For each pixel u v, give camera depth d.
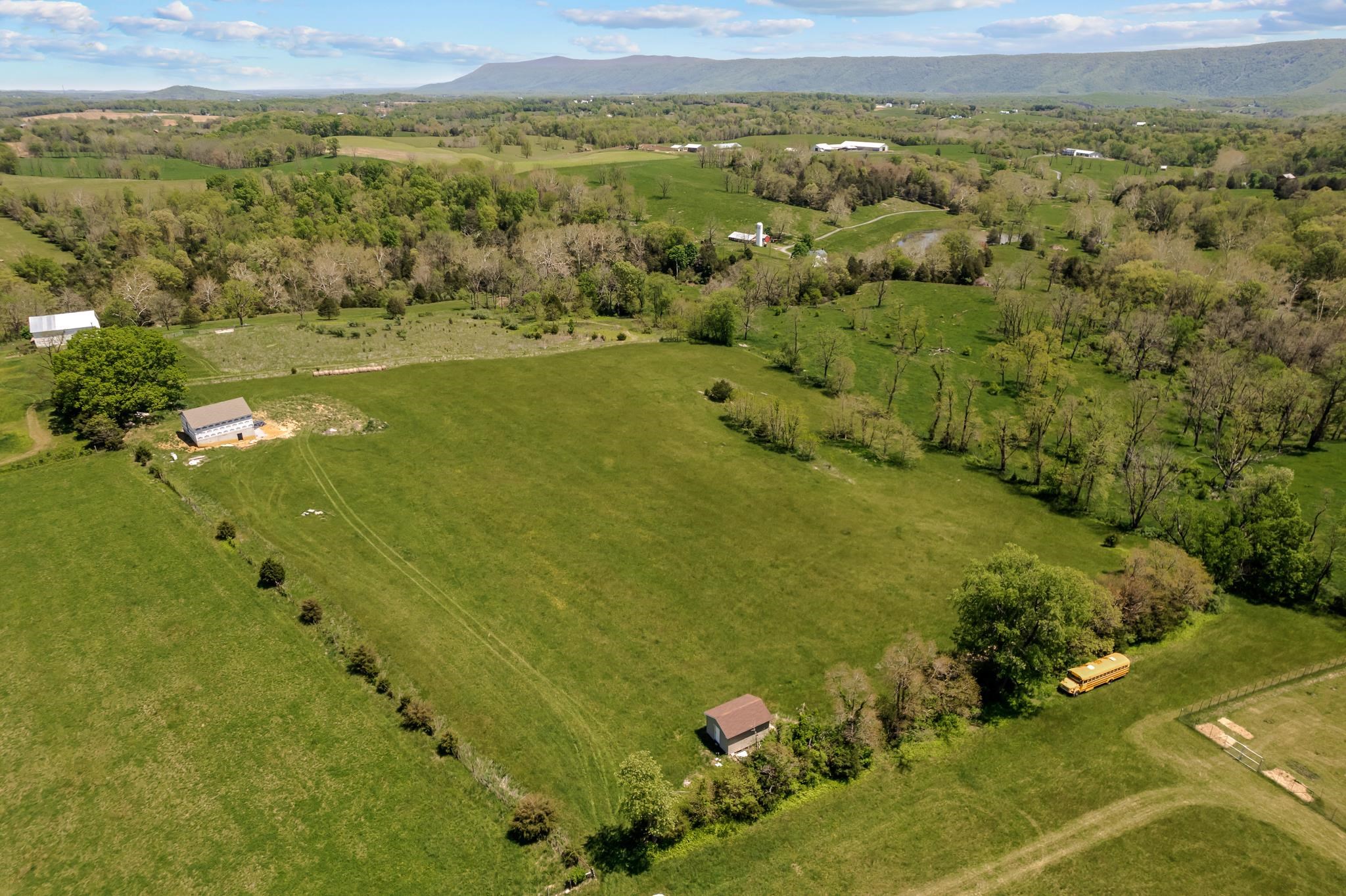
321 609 66.81
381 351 131.25
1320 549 79.81
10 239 194.50
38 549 73.31
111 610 66.00
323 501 84.69
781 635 68.88
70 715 55.69
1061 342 146.62
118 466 88.38
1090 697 63.16
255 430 98.94
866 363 141.12
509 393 117.31
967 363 142.25
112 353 97.38
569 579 75.19
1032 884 47.00
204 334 132.62
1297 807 52.84
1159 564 74.88
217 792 50.38
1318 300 150.12
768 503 91.50
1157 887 46.91
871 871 47.84
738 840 49.88
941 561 81.50
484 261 174.00
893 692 62.06
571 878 46.34
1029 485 102.12
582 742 56.72
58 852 46.00
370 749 54.47
